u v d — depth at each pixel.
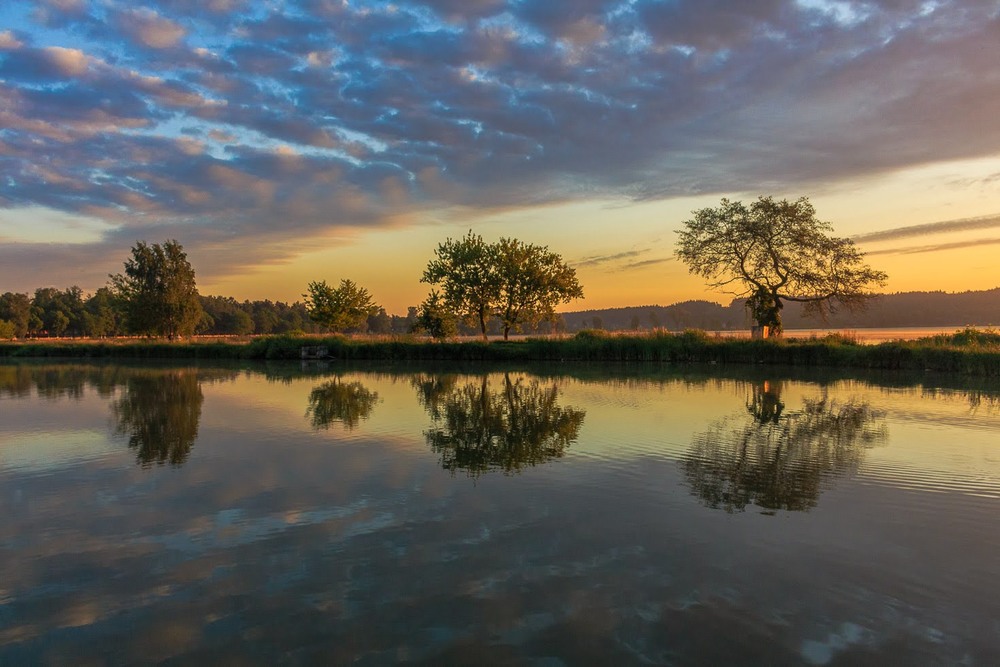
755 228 33.16
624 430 11.92
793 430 11.85
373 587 5.03
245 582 5.16
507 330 43.91
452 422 13.08
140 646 4.23
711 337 35.34
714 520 6.61
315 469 8.96
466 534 6.20
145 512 7.06
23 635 4.40
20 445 11.03
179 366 35.75
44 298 123.88
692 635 4.28
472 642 4.20
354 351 41.16
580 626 4.39
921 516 6.76
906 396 17.34
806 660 4.00
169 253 60.28
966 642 4.23
